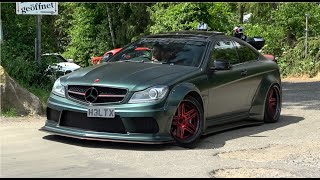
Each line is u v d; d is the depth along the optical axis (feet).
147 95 22.26
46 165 19.92
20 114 30.07
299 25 88.79
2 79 29.71
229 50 28.17
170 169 19.75
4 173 18.69
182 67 25.02
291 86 60.95
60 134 23.27
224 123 27.14
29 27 39.47
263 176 19.13
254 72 29.32
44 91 35.83
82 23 90.63
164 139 22.35
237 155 22.43
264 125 30.58
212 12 60.54
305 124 31.04
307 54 83.76
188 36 27.68
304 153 23.03
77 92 23.29
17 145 23.02
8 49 36.76
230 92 26.96
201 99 24.45
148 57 26.66
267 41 86.48
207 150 23.24
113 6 92.07
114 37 92.27
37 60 37.32
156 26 62.28
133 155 21.81
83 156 21.42
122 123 22.21
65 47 94.12
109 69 24.41
